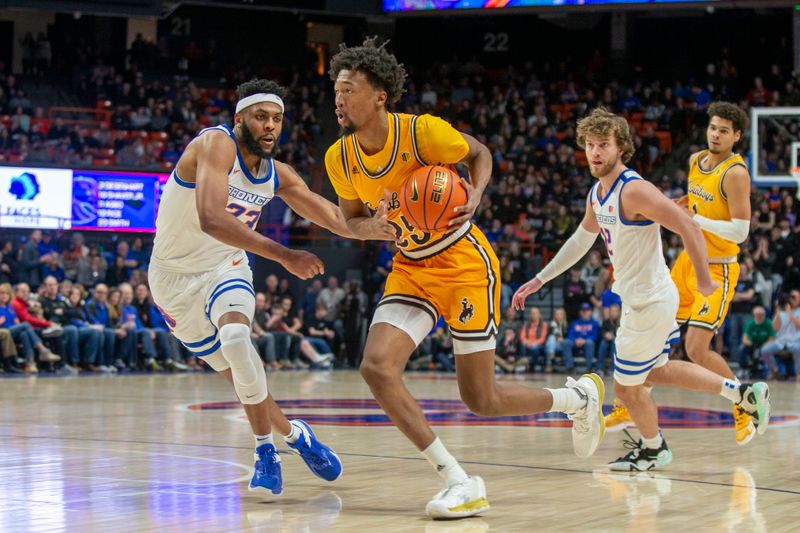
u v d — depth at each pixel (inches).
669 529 161.0
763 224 807.1
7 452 255.0
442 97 1101.7
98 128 945.5
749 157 834.2
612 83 1069.1
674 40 1144.2
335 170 193.5
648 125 1009.5
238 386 191.5
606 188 226.4
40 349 629.3
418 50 1206.9
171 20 1150.3
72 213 791.7
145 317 690.2
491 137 1011.3
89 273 732.7
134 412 376.2
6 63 1052.5
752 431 256.1
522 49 1195.3
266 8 899.4
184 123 979.3
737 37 1127.0
